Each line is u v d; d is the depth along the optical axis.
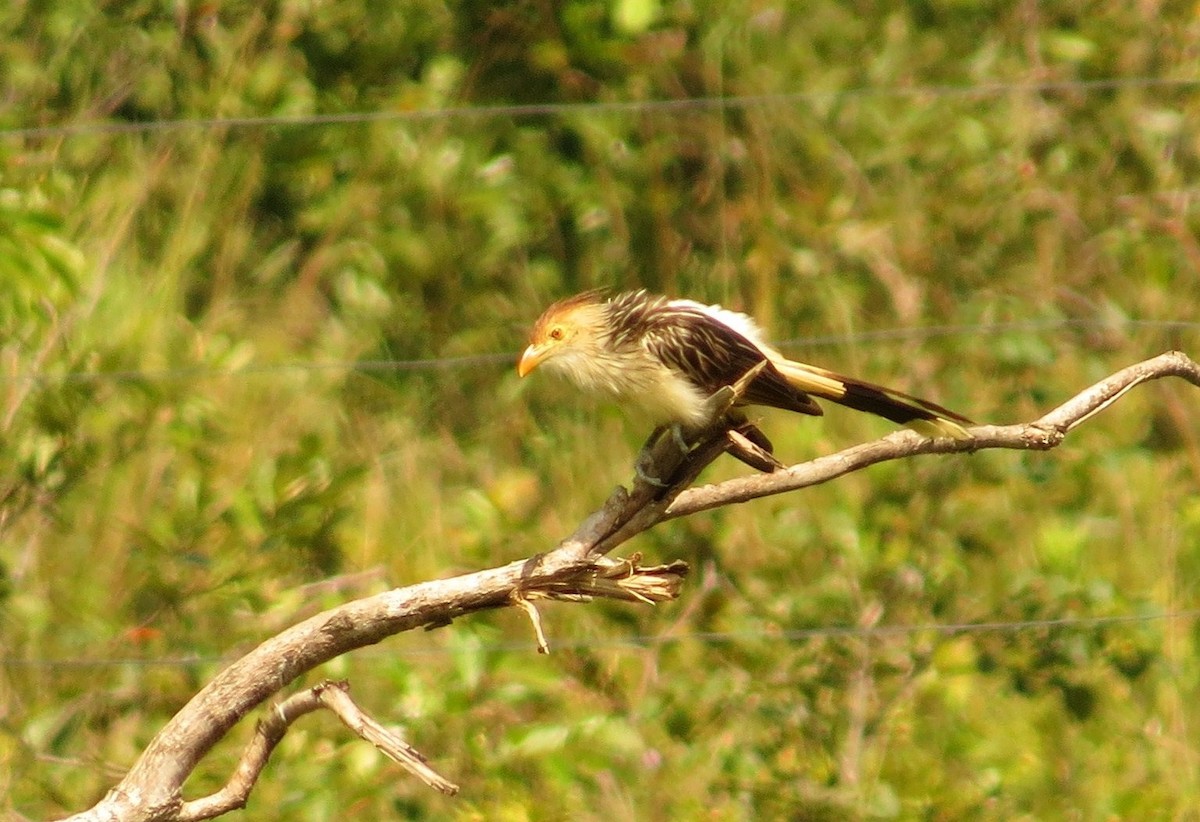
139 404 10.25
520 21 14.11
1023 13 14.59
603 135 13.62
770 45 13.84
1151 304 12.91
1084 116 14.17
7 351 10.20
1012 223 13.49
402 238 12.93
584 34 13.62
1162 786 9.54
